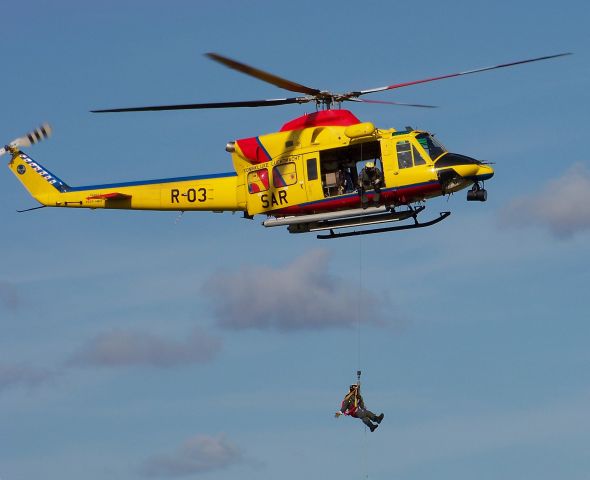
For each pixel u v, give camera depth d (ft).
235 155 232.32
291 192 226.79
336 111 226.58
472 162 220.43
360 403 215.31
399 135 223.10
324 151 224.33
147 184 242.58
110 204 245.65
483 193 222.48
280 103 226.58
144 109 211.20
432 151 221.66
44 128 252.42
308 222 226.79
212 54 199.31
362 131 219.41
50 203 249.55
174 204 239.71
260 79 214.28
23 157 251.19
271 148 229.04
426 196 222.28
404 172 220.43
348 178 224.53
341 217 224.12
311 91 223.71
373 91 224.33
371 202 222.69
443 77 214.69
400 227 224.53
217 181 236.43
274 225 227.81
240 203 233.55
